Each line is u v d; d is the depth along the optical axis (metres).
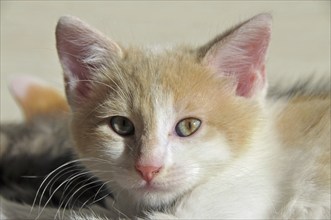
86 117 0.47
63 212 0.48
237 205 0.45
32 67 0.76
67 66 0.48
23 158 0.55
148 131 0.45
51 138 0.58
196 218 0.45
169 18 0.83
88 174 0.48
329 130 0.48
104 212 0.48
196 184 0.45
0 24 0.86
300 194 0.46
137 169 0.44
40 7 0.89
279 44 0.80
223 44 0.46
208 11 0.85
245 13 0.80
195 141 0.45
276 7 0.88
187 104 0.45
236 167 0.46
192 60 0.46
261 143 0.47
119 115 0.45
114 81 0.46
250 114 0.46
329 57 0.76
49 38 0.77
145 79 0.46
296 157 0.47
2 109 0.71
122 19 0.83
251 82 0.47
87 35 0.47
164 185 0.45
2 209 0.49
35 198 0.51
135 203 0.47
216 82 0.46
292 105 0.49
